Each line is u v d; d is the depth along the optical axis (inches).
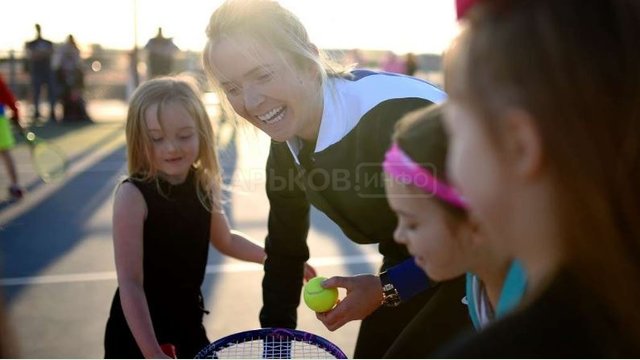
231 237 100.7
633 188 27.0
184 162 81.9
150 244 80.5
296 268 91.0
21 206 260.4
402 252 75.6
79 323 142.1
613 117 26.5
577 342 26.3
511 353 26.7
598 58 26.6
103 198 276.2
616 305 26.8
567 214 26.9
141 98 81.0
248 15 67.6
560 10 27.1
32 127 490.9
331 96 70.1
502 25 27.7
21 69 565.9
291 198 86.4
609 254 26.8
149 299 82.1
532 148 26.6
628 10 27.5
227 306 155.4
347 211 73.4
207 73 77.5
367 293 70.1
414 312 77.2
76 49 519.8
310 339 66.1
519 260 30.3
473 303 46.9
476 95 27.6
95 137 455.5
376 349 78.9
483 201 28.7
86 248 201.9
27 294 159.9
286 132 72.4
